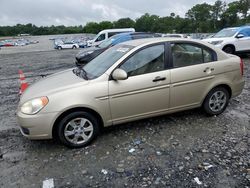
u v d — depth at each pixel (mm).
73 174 3182
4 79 9891
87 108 3691
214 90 4590
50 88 3750
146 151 3643
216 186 2869
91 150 3730
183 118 4719
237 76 4746
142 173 3148
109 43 12047
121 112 3922
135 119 4082
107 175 3137
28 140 4145
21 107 3646
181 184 2926
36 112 3496
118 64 3869
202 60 4434
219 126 4375
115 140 3988
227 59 4648
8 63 16500
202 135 4066
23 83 6105
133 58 3961
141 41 4273
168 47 4180
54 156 3615
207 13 86250
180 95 4266
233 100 5742
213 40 12219
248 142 3818
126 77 3688
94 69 4230
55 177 3137
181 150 3637
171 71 4121
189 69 4254
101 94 3713
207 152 3562
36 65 14641
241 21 78000
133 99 3920
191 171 3152
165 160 3408
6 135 4371
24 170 3305
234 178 2996
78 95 3607
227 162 3311
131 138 4031
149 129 4312
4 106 6051
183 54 4289
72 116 3641
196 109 5102
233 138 3947
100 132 4258
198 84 4367
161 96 4105
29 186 2986
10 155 3691
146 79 3947
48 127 3543
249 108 5219
